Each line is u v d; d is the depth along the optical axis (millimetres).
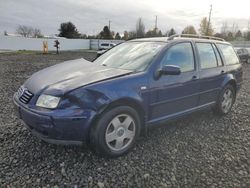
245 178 2990
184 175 3023
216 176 3020
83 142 3115
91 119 3023
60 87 3078
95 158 3336
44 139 3111
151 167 3178
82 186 2764
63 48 51781
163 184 2840
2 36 42781
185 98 4145
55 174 2957
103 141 3172
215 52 4875
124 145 3451
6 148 3527
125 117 3379
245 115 5398
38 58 22641
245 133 4387
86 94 3020
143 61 3779
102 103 3064
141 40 4555
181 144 3848
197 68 4316
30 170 3018
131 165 3209
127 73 3496
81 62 4363
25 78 9734
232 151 3682
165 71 3570
